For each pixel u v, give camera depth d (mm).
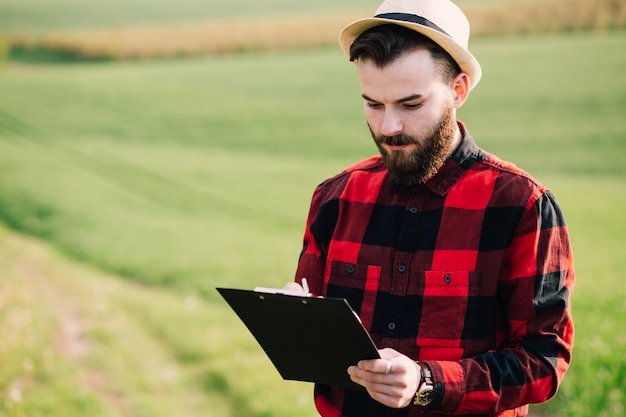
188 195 11734
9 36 16906
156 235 9547
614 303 5734
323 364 1523
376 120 1572
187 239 9352
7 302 7203
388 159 1592
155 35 18172
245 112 15625
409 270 1630
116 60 17734
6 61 16859
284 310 1439
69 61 17250
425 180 1629
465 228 1605
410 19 1525
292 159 13711
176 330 6254
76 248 9281
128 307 7082
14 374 5441
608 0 14023
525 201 1572
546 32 14656
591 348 4891
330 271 1725
